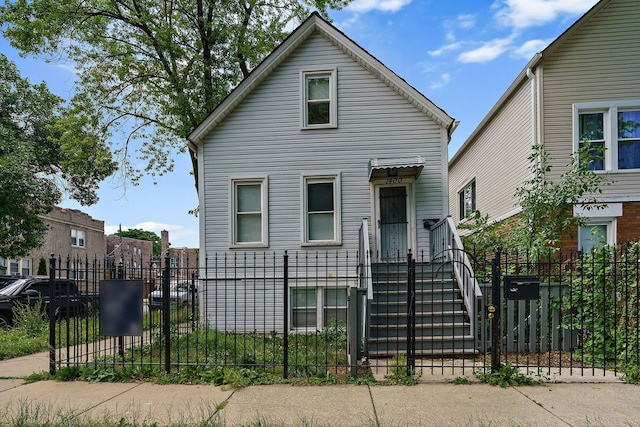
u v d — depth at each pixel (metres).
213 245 11.18
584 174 8.98
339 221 10.89
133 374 6.02
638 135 10.52
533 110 10.76
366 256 8.81
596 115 10.69
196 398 5.10
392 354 7.17
